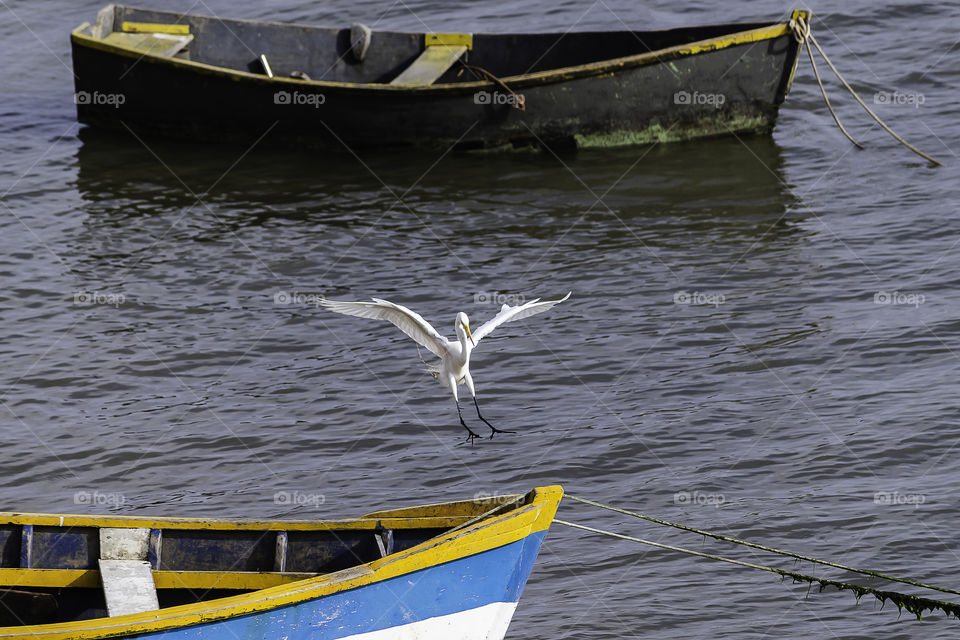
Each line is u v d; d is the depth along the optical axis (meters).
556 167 21.97
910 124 22.69
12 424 14.67
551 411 14.80
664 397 14.98
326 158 22.64
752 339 16.20
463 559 9.81
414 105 21.91
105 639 8.94
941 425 13.98
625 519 12.73
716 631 10.95
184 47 24.00
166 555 10.70
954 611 9.94
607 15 28.28
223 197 21.12
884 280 17.56
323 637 9.62
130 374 15.83
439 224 20.03
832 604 11.30
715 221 19.72
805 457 13.60
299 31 24.39
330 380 15.67
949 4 27.06
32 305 17.59
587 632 10.97
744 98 22.12
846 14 26.98
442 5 29.47
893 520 12.43
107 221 20.28
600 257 18.73
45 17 30.06
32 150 23.00
